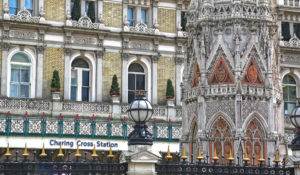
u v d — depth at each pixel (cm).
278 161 2077
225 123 2256
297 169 2041
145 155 1848
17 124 4378
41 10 4900
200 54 2322
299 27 5719
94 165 1862
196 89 2320
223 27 2311
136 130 1892
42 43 4891
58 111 4797
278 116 2406
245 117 2250
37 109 4734
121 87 5138
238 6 2311
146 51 5262
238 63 2264
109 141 4662
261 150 2262
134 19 5291
